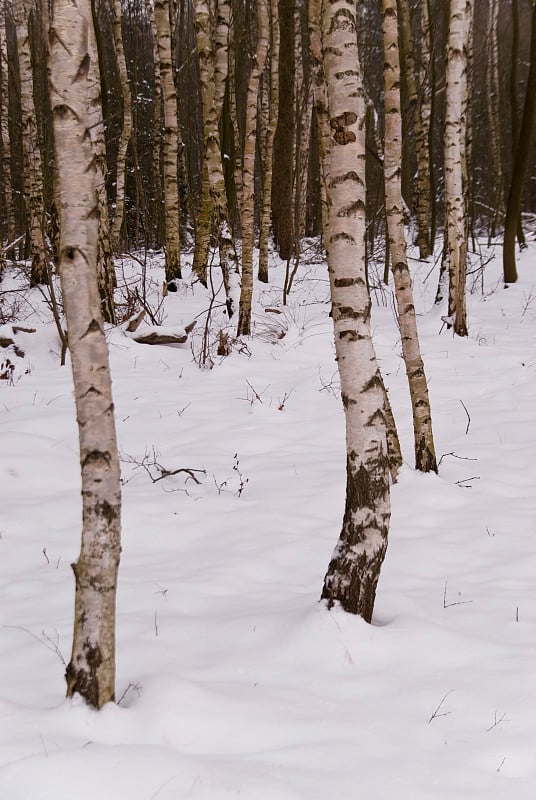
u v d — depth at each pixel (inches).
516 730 116.3
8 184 705.6
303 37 743.7
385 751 109.6
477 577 179.8
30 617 159.5
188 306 514.6
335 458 272.1
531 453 271.6
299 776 100.7
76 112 108.0
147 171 1082.7
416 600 165.6
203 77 392.5
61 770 95.9
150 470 259.9
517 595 169.3
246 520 216.8
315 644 139.9
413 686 129.3
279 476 254.8
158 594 168.9
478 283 631.8
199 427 305.6
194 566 186.5
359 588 146.1
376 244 774.5
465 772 105.3
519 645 145.7
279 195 721.0
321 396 348.2
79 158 108.5
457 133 450.9
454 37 441.7
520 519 215.6
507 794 100.7
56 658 138.9
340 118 145.3
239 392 351.9
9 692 126.0
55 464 259.4
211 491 241.6
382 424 146.5
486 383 364.5
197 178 1047.6
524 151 598.9
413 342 243.6
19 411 313.1
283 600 165.2
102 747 102.7
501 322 509.0
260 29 404.5
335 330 147.4
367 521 145.2
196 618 155.7
